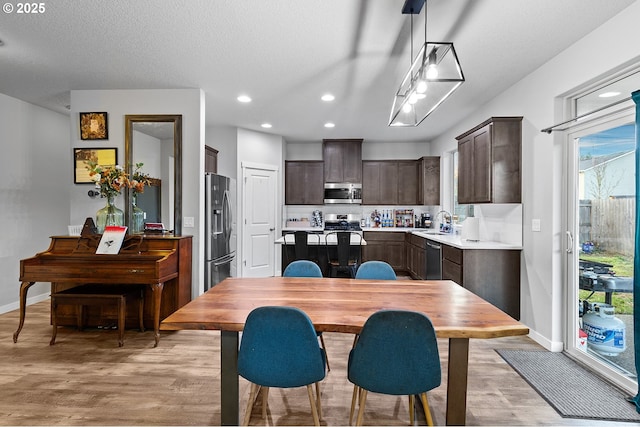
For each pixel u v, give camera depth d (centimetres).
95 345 311
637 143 209
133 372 260
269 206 611
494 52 291
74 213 387
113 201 364
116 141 384
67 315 354
